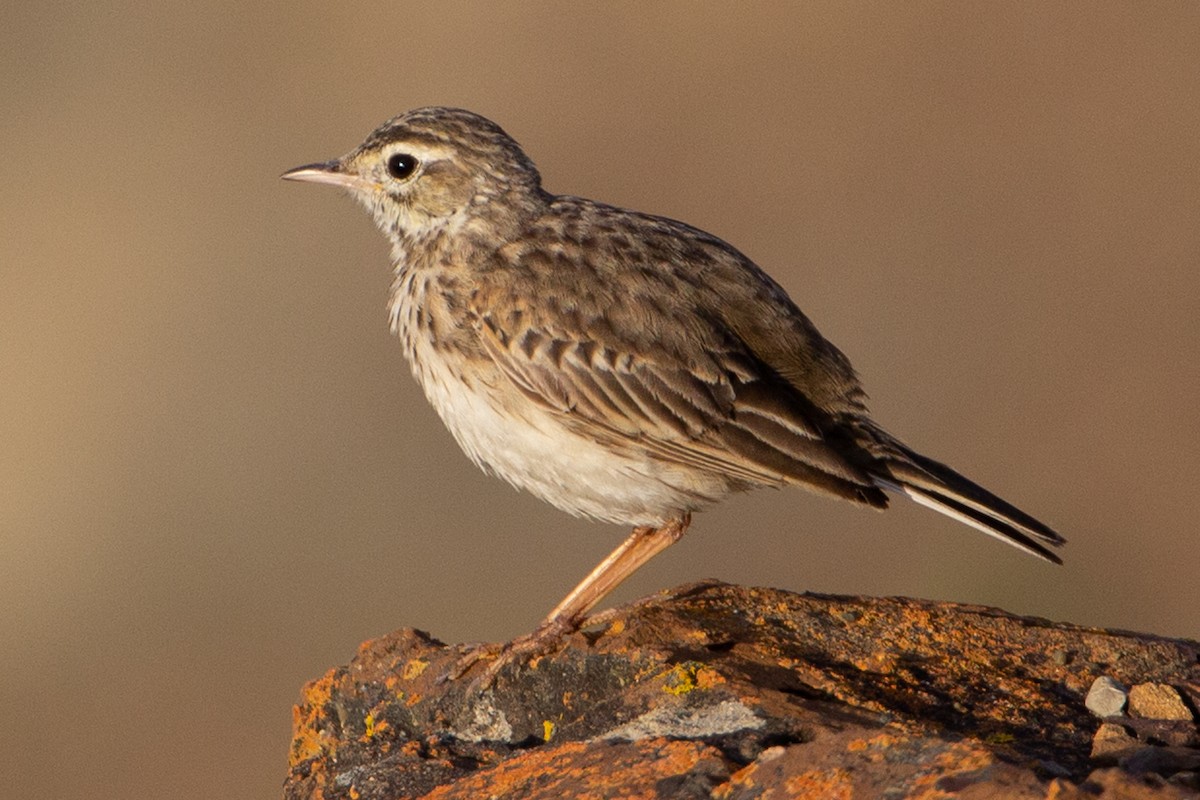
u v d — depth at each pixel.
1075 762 6.22
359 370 22.05
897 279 23.52
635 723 6.59
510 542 19.27
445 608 18.36
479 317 8.70
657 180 25.44
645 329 8.51
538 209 9.15
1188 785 5.64
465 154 9.20
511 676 7.44
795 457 8.36
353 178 9.60
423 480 20.30
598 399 8.50
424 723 7.57
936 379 21.83
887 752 5.70
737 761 6.11
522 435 8.69
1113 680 6.89
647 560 8.71
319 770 7.42
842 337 22.66
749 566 18.45
